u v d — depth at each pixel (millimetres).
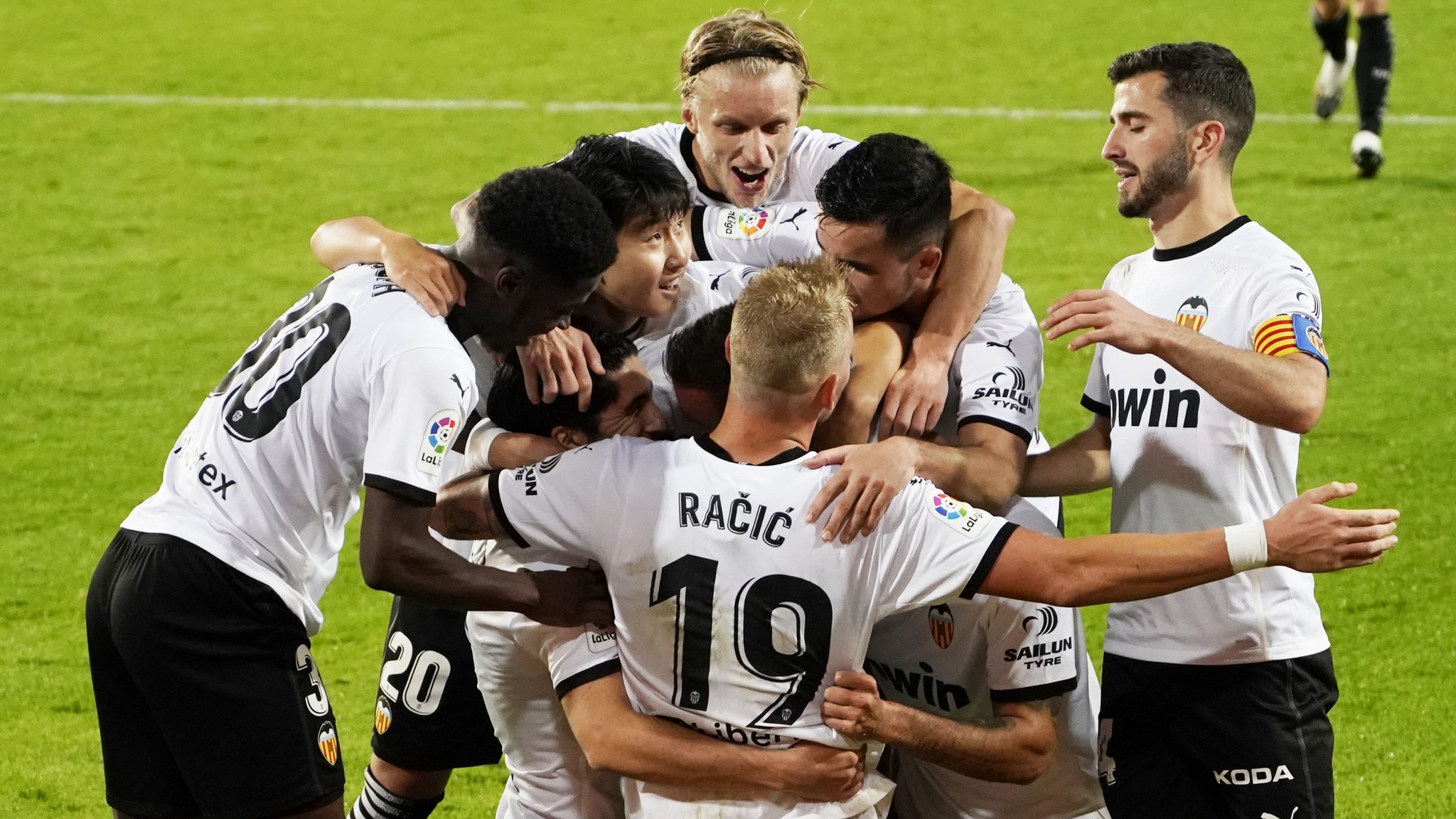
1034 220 31234
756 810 8664
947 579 8312
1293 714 10203
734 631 8352
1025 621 9094
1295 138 35656
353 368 9484
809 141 13016
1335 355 24141
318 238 10711
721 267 11289
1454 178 32438
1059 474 10922
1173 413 10336
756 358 8297
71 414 23125
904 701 10070
